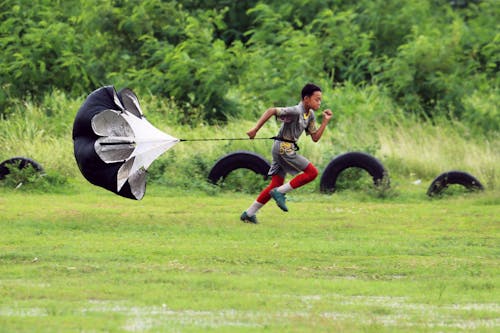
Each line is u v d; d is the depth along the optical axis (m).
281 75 59.31
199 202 36.25
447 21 73.06
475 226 31.16
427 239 28.06
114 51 58.06
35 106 51.75
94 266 22.41
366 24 67.12
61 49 55.88
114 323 16.69
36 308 17.89
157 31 58.97
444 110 56.94
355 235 28.64
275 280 21.14
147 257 23.80
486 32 67.69
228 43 70.69
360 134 49.78
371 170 40.03
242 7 71.25
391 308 18.67
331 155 44.31
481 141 51.81
